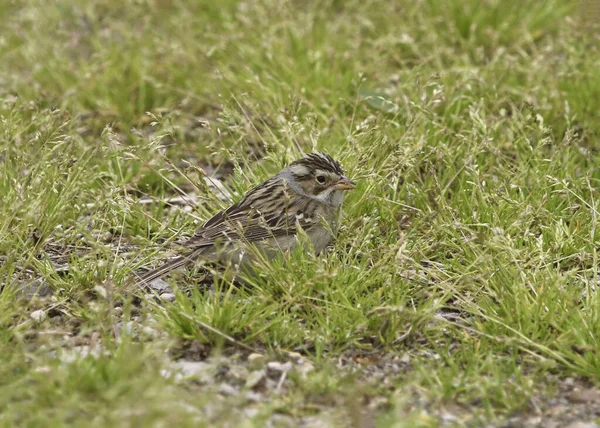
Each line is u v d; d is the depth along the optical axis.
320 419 8.83
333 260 11.29
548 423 9.00
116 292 10.60
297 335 10.16
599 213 12.33
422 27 17.59
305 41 17.47
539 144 13.18
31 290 11.26
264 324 10.26
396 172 12.76
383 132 13.23
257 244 11.31
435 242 11.98
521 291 10.52
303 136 14.32
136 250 12.26
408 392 9.17
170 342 9.62
